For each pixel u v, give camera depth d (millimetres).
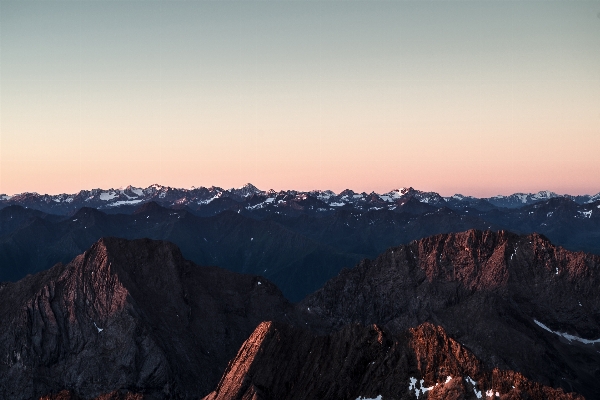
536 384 177125
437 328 194875
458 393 174250
